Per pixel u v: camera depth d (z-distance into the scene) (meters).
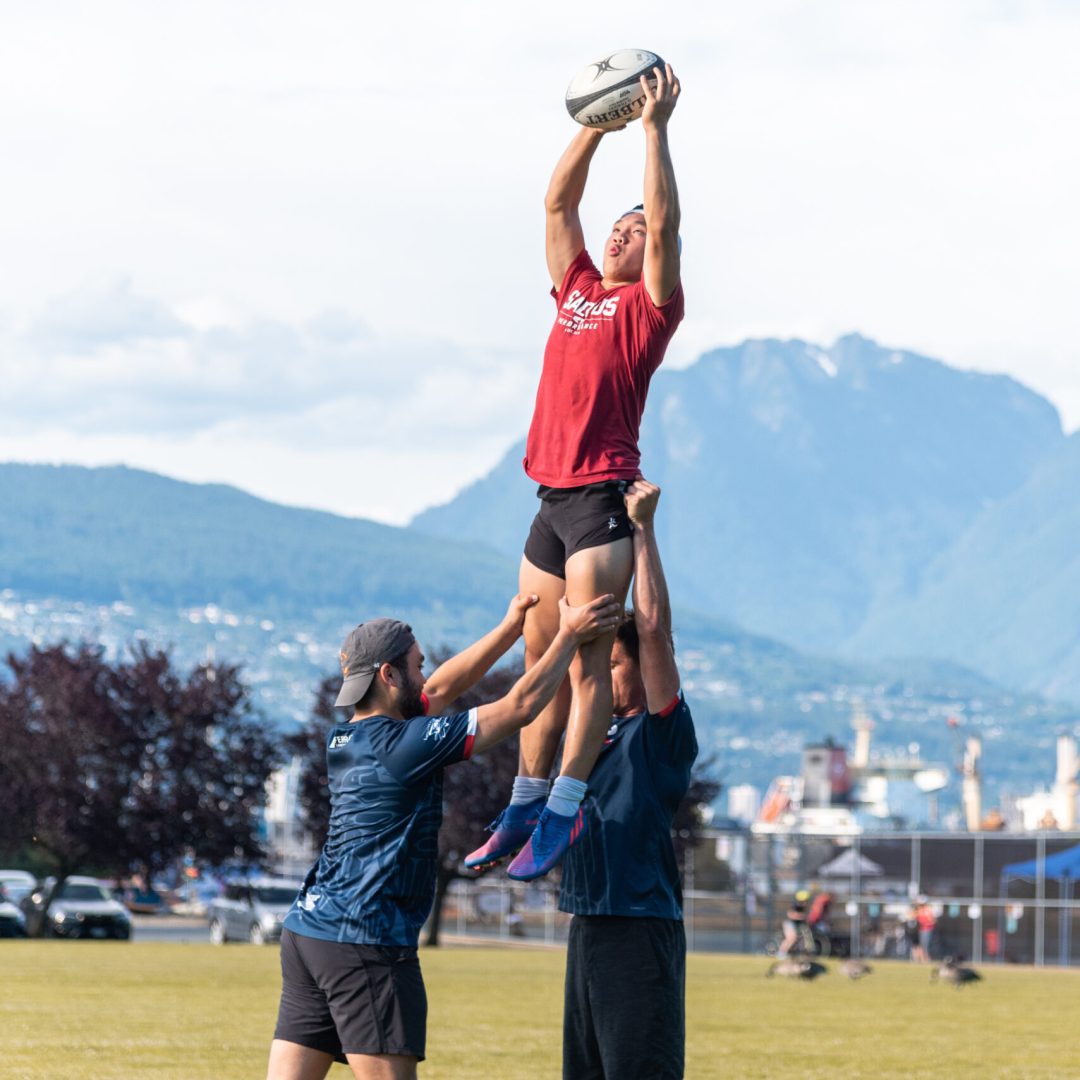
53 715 88.75
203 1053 26.59
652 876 13.90
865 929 96.94
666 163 13.60
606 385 13.70
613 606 13.50
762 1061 28.52
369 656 13.42
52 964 53.56
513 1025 33.91
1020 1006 46.00
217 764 91.19
